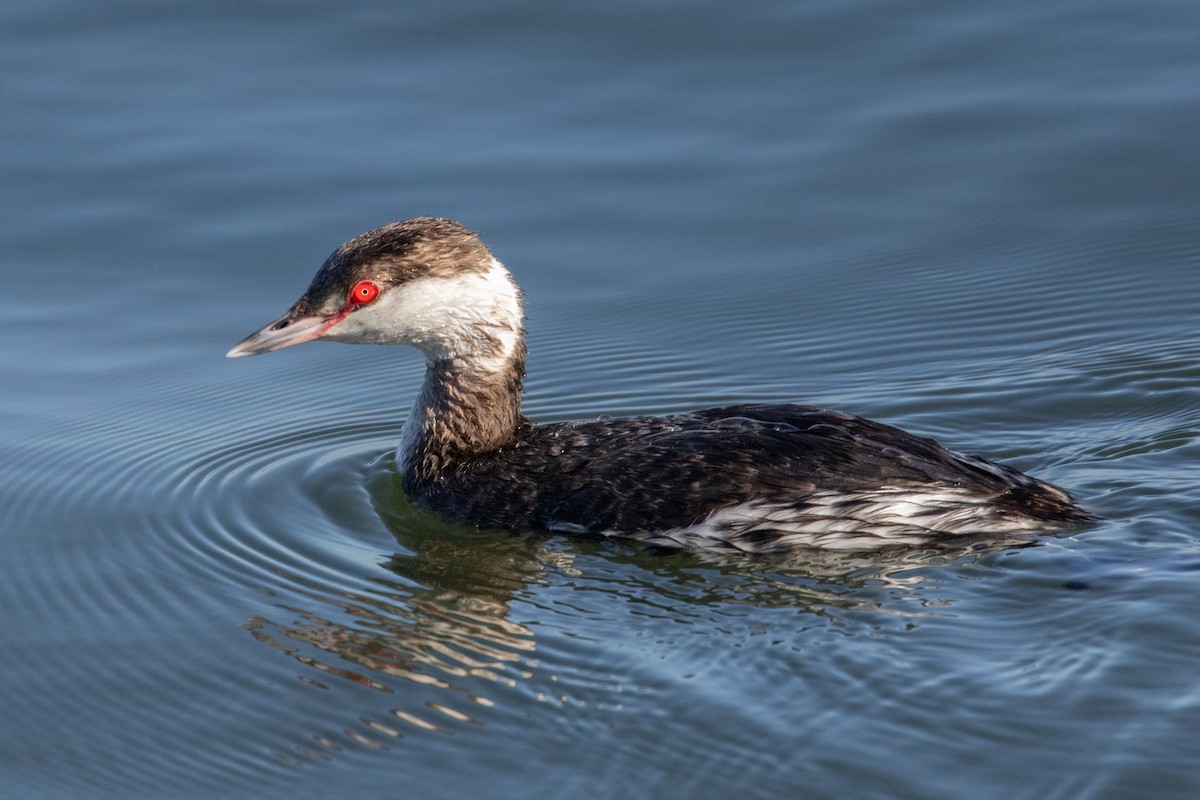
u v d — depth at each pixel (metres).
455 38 21.64
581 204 19.02
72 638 11.55
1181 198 18.77
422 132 20.06
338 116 20.33
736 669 10.28
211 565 12.68
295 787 9.57
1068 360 16.02
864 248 18.42
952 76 20.69
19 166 19.48
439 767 9.60
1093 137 19.67
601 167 19.52
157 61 21.30
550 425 13.68
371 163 19.52
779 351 16.72
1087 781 8.89
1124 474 13.17
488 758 9.64
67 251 18.36
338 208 18.78
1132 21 21.45
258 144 19.89
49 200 19.05
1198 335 16.31
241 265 18.08
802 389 15.91
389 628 11.45
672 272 18.16
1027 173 19.31
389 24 21.95
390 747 9.85
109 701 10.73
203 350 17.02
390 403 16.41
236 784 9.71
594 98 20.66
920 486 11.76
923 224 18.72
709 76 20.86
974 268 18.00
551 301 17.75
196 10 22.17
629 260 18.31
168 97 20.64
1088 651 10.14
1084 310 17.09
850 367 16.34
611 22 21.84
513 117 20.30
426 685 10.52
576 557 12.20
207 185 19.20
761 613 11.05
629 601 11.45
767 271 18.14
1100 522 12.01
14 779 9.98
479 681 10.46
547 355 16.86
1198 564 11.20
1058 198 18.95
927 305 17.38
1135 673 9.84
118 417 15.84
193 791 9.70
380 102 20.58
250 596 12.10
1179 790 8.77
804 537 11.79
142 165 19.50
